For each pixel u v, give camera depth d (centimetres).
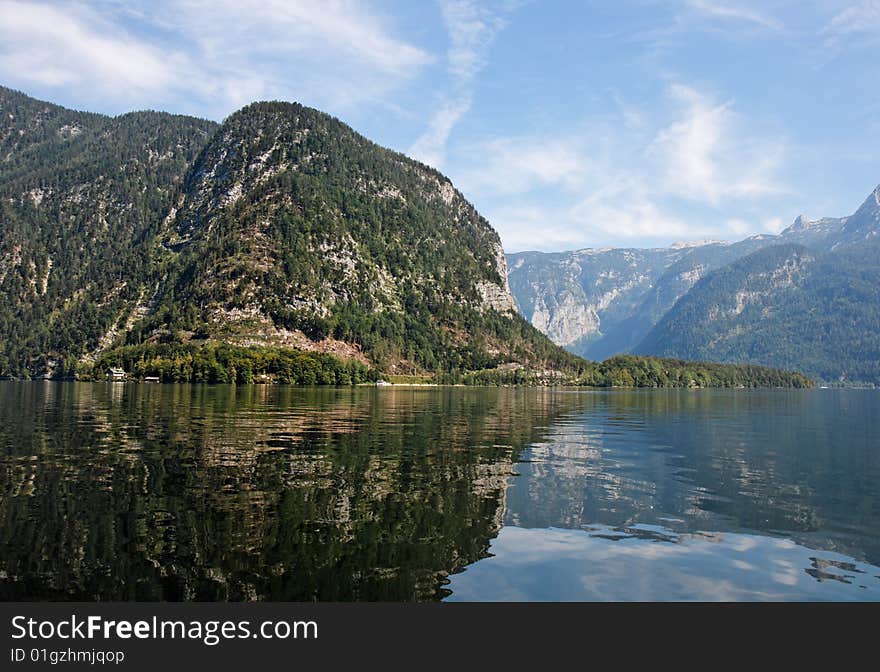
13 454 4412
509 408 11331
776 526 2903
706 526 2891
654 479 4038
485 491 3509
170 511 2872
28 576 2114
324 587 2088
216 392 14662
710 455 5231
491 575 2225
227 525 2675
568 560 2388
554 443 5847
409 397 15250
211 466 4019
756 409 12838
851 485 3909
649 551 2512
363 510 2980
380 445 5300
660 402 15238
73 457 4294
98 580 2092
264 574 2172
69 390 15325
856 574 2295
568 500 3353
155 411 8438
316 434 5978
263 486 3434
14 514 2784
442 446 5366
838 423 9069
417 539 2575
